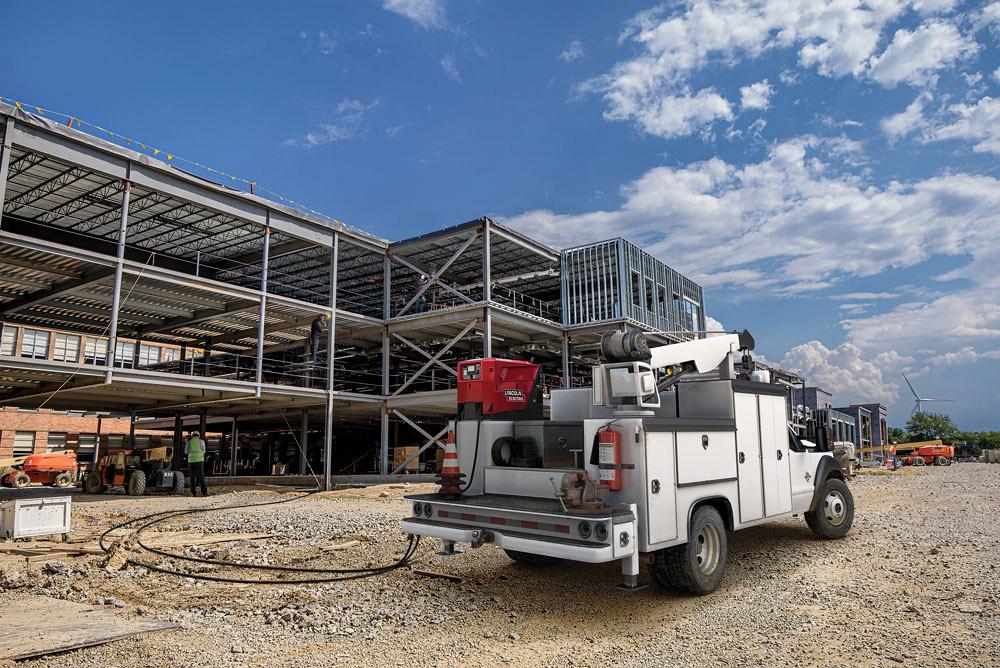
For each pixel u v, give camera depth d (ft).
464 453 24.18
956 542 28.27
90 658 14.96
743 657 15.24
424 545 29.66
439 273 82.58
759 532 32.27
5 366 50.85
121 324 86.22
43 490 32.40
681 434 20.67
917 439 318.65
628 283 90.43
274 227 71.15
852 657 15.01
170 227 73.51
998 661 14.52
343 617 18.66
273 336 94.22
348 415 103.40
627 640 16.76
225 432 136.26
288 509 47.60
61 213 68.80
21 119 49.85
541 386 26.96
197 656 15.28
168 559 27.66
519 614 19.15
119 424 139.44
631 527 18.11
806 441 31.14
